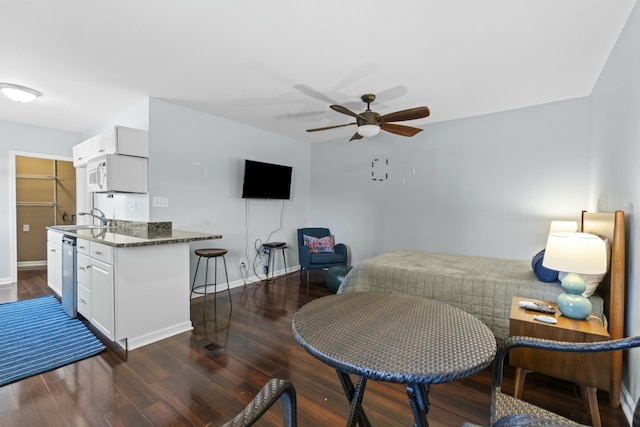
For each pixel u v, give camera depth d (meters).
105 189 2.95
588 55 2.26
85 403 1.71
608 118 2.31
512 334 1.74
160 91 2.98
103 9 1.74
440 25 1.89
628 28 1.82
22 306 3.29
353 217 4.88
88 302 2.66
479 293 2.41
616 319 1.76
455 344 0.99
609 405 1.74
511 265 3.07
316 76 2.63
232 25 1.90
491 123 3.64
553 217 3.29
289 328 2.78
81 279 2.80
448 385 1.96
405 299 1.46
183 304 2.72
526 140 3.43
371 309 1.32
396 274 2.82
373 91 2.96
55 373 2.01
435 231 4.07
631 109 1.78
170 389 1.85
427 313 1.27
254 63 2.40
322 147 5.26
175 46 2.15
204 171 3.70
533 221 3.40
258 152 4.41
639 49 1.65
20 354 2.25
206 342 2.49
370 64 2.41
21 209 5.15
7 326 2.76
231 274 4.09
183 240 2.63
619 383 1.71
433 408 1.72
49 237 3.68
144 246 2.43
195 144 3.59
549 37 2.02
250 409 0.74
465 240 3.83
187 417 1.61
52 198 5.39
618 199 2.04
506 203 3.56
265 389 0.83
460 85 2.82
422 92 2.99
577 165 3.15
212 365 2.13
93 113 3.65
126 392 1.81
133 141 3.03
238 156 4.12
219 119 3.85
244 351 2.35
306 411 1.68
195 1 1.68
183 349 2.37
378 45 2.13
